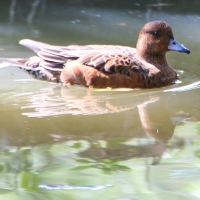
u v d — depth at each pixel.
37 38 16.55
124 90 13.33
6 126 10.91
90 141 10.27
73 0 20.95
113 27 17.89
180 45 13.93
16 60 14.20
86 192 8.34
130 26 18.00
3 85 13.48
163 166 9.27
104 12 19.61
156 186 8.58
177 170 9.11
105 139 10.38
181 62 15.20
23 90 13.16
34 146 10.02
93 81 13.31
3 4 20.16
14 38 16.59
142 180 8.71
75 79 13.51
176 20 18.80
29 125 10.97
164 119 11.48
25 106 12.08
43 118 11.37
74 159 9.50
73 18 18.83
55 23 18.20
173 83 13.80
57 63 13.82
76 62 13.57
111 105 12.28
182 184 8.59
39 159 9.48
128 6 20.36
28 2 20.50
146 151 9.85
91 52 13.72
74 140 10.31
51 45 15.32
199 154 9.74
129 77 13.23
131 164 9.34
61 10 19.83
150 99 12.73
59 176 8.88
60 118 11.38
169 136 10.61
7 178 8.80
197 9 20.11
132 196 8.21
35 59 14.12
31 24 18.03
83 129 10.83
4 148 9.92
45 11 19.59
